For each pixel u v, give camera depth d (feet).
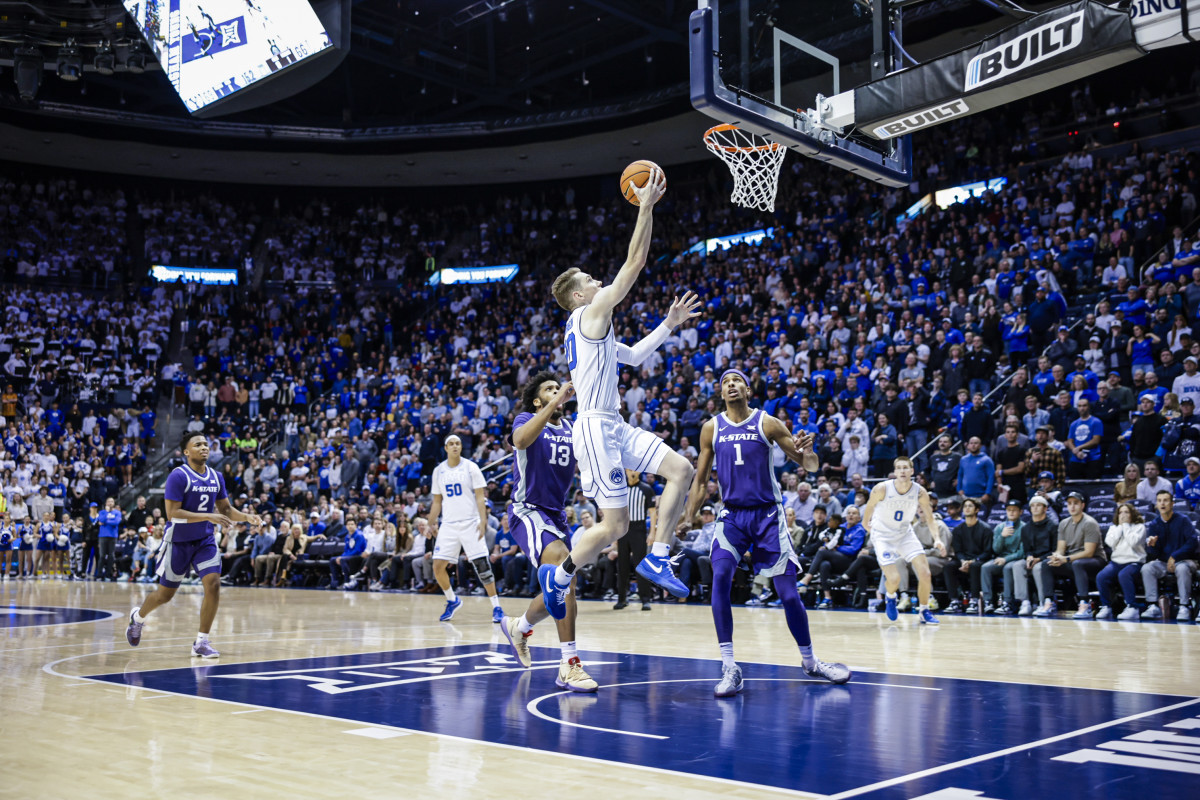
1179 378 36.35
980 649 20.71
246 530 57.16
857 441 42.55
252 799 8.36
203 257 90.02
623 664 18.40
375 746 10.58
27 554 60.85
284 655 19.89
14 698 14.12
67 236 86.99
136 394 76.43
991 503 35.96
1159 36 21.56
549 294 81.10
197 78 44.19
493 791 8.62
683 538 39.93
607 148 81.82
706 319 61.82
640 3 63.10
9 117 76.59
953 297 50.03
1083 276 48.37
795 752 10.22
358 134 80.64
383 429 65.41
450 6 64.64
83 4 54.70
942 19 55.72
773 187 27.04
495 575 45.98
